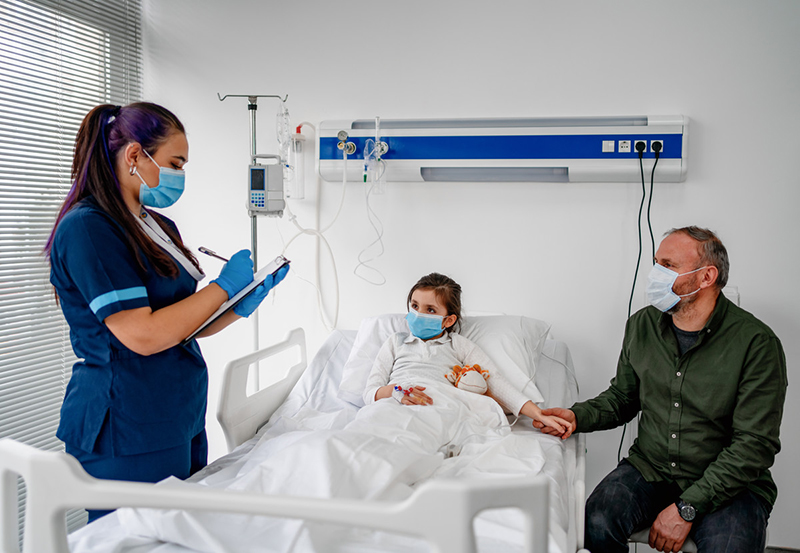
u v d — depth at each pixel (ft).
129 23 8.57
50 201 7.33
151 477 4.53
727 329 5.00
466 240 7.95
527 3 7.50
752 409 4.80
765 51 6.89
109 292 4.09
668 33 7.14
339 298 8.47
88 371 4.39
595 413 5.64
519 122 7.52
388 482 3.84
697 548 4.78
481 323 6.82
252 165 7.71
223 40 8.52
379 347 6.75
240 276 4.75
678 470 5.22
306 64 8.27
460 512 2.50
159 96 8.80
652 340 5.40
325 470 3.73
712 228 7.20
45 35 7.24
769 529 7.27
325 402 6.40
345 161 7.86
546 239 7.71
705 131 7.13
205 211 8.81
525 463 4.65
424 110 7.95
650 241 7.40
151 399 4.47
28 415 7.03
